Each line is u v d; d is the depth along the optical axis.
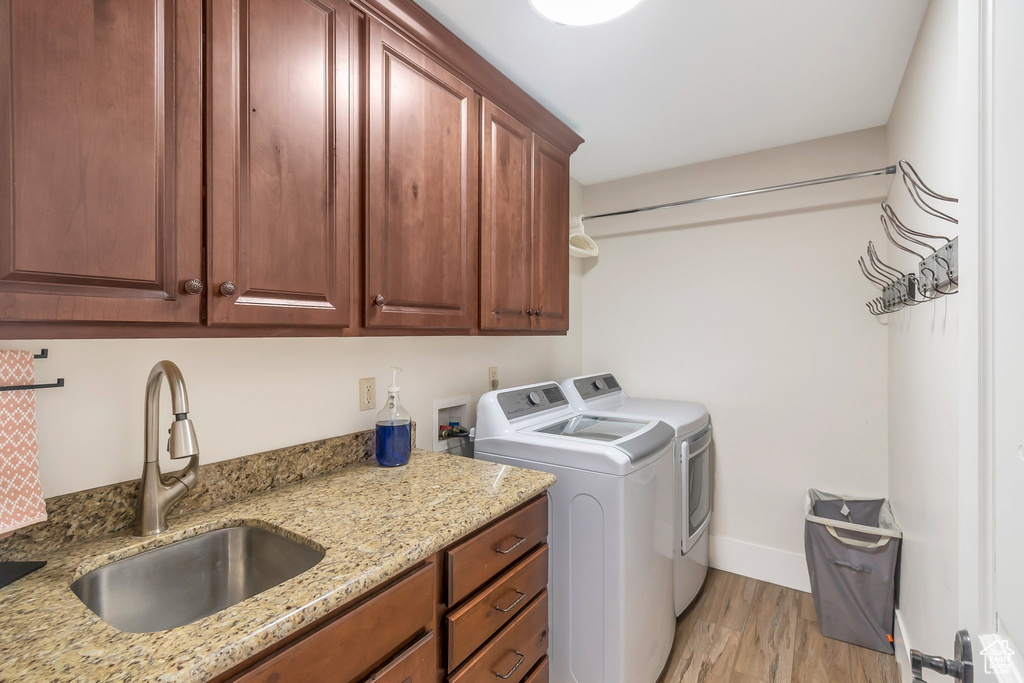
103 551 0.92
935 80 1.34
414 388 1.83
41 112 0.69
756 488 2.55
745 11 1.42
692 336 2.73
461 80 1.51
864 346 2.29
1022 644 0.46
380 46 1.22
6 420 0.85
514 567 1.27
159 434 1.09
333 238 1.10
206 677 0.61
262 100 0.96
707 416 2.53
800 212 2.42
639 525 1.60
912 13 1.43
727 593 2.39
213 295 0.88
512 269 1.76
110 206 0.75
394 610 0.90
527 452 1.70
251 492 1.25
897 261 1.92
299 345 1.42
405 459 1.53
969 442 0.62
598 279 3.05
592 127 2.22
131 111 0.78
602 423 2.15
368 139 1.18
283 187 1.00
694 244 2.72
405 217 1.30
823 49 1.62
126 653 0.63
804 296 2.42
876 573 1.95
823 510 2.34
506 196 1.72
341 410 1.54
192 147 0.85
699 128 2.24
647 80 1.81
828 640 2.02
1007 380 0.51
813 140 2.38
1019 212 0.47
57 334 0.72
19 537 0.89
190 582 1.03
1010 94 0.50
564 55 1.65
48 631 0.68
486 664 1.14
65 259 0.71
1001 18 0.52
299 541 0.99
